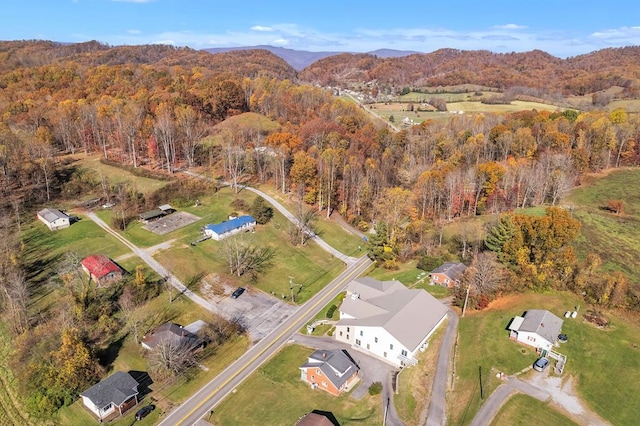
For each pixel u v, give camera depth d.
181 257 91.19
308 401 57.66
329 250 104.25
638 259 84.50
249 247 98.12
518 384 55.94
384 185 130.62
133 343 68.25
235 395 59.34
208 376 63.12
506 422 50.16
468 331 69.00
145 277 83.31
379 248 96.25
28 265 84.25
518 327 64.94
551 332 62.59
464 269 87.06
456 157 139.25
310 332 73.06
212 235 99.75
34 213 105.50
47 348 63.34
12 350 66.19
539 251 78.06
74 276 79.75
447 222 113.12
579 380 56.34
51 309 72.88
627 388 54.44
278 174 131.00
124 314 73.56
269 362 65.88
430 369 61.84
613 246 89.38
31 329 68.81
